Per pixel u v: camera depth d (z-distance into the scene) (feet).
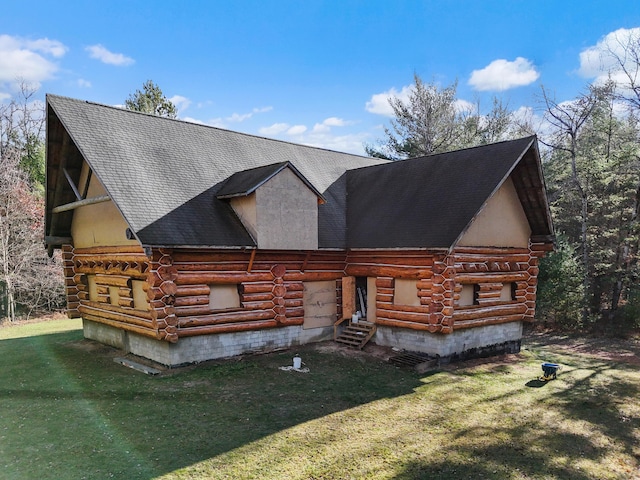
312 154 63.21
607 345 55.98
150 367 38.37
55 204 50.31
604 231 72.38
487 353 46.93
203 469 20.89
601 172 69.67
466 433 26.22
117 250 42.60
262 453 22.68
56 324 70.44
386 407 30.14
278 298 44.62
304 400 30.86
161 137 47.34
